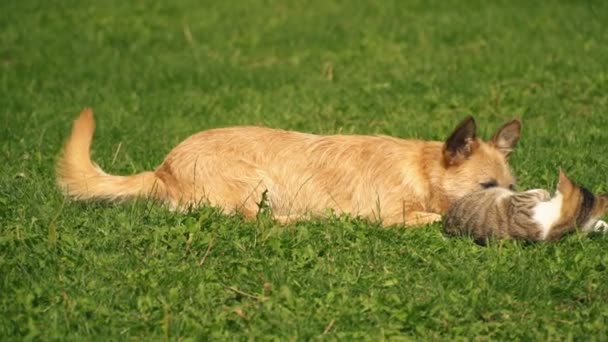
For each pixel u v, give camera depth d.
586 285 9.25
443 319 8.65
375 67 20.39
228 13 26.48
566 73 18.67
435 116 16.48
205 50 22.91
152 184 11.47
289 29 24.25
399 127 15.45
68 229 10.27
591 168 12.84
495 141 11.82
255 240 10.12
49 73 21.09
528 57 20.03
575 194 10.07
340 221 10.75
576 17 24.00
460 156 11.46
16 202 11.23
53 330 8.27
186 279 9.23
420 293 9.13
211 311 8.75
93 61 22.08
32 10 27.17
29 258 9.60
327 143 11.84
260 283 9.30
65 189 11.34
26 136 15.30
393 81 18.84
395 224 11.03
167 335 8.27
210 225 10.43
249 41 23.31
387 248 10.13
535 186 12.28
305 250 9.88
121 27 25.25
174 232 10.16
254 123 16.08
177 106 17.78
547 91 17.59
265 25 24.92
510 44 21.45
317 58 21.53
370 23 24.39
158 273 9.31
